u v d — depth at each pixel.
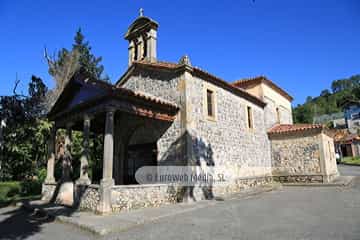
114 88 8.33
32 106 17.30
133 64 12.91
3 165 15.76
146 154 11.77
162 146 10.87
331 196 10.17
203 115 11.24
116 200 7.83
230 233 5.50
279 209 7.99
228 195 11.17
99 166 17.92
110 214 7.46
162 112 10.23
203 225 6.27
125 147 12.79
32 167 16.50
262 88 17.52
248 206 8.73
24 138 16.28
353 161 30.06
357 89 57.81
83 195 8.46
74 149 17.34
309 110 58.06
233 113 13.46
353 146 34.88
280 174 16.27
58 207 9.12
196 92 11.11
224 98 12.94
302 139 15.80
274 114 18.70
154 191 8.97
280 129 16.84
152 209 8.24
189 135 10.20
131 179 12.23
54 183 10.88
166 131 10.86
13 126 16.06
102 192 7.59
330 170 15.83
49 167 11.80
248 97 15.14
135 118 12.28
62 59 23.83
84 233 5.98
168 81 11.30
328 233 5.18
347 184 13.64
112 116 8.52
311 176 15.16
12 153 15.84
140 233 5.78
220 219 6.88
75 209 8.59
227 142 12.55
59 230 6.36
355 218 6.31
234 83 18.73
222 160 11.94
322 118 59.91
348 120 47.47
